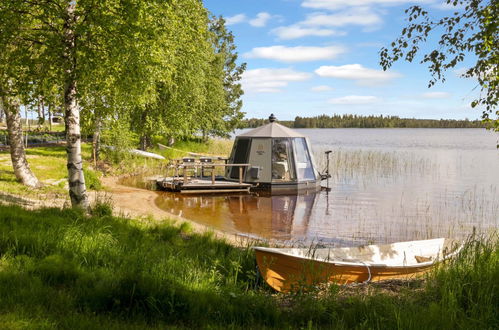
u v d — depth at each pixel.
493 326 4.62
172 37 13.42
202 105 31.48
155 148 33.56
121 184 20.50
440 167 32.34
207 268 6.65
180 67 23.23
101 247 6.70
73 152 9.67
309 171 21.86
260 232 12.25
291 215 14.92
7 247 5.99
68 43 8.77
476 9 7.07
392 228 12.96
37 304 4.40
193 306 4.85
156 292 4.86
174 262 6.29
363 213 15.37
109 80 9.54
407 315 4.69
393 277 7.13
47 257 5.68
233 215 14.76
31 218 7.67
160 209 15.12
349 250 7.71
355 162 33.91
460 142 77.69
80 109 10.20
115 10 8.90
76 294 4.84
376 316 4.70
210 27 43.88
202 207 16.16
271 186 20.56
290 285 6.17
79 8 8.57
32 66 8.91
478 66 7.31
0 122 42.94
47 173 17.44
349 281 6.82
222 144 44.69
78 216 8.34
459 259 6.37
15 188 13.03
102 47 8.95
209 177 23.11
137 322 4.39
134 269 5.52
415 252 8.21
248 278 6.74
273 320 4.89
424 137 107.06
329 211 15.71
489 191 20.61
